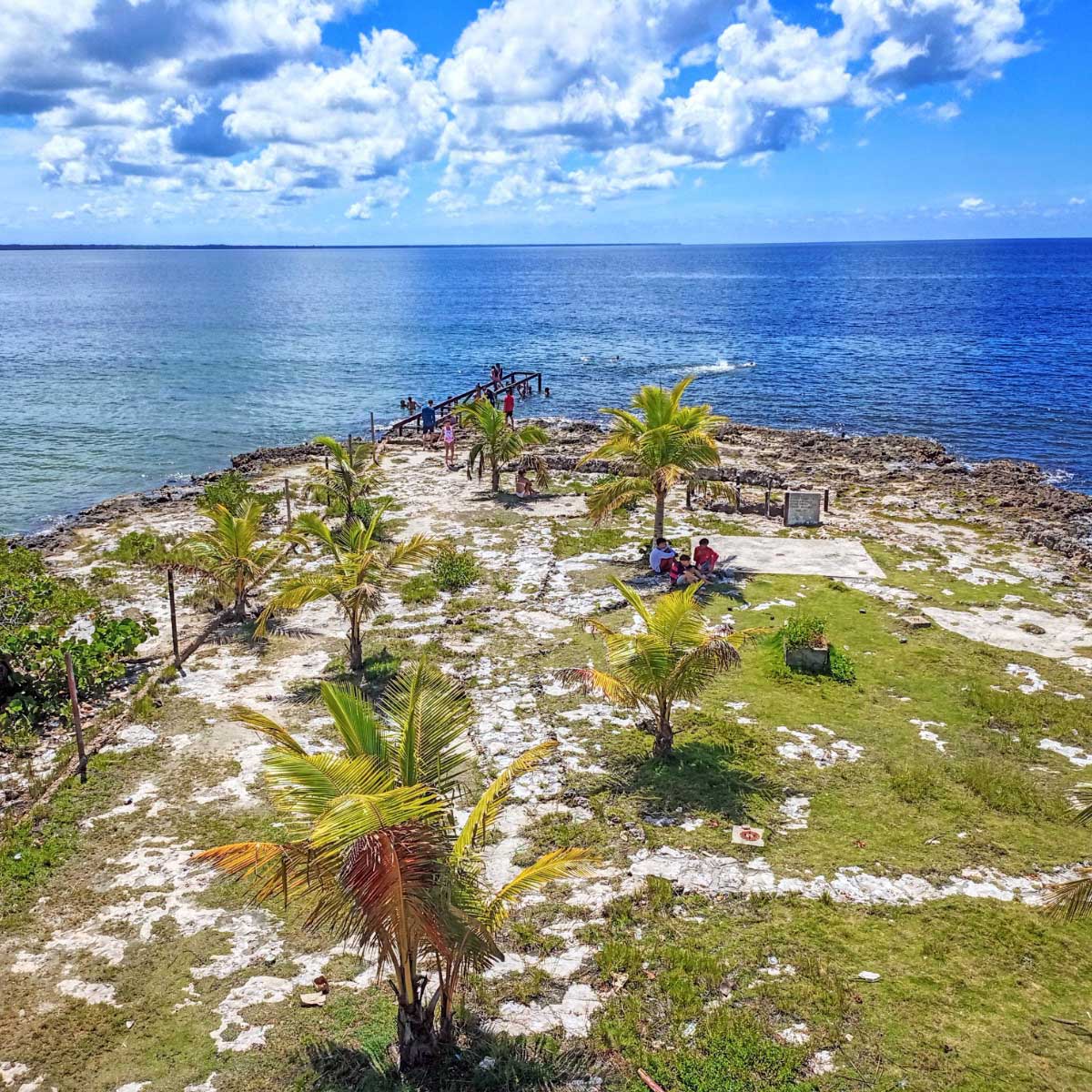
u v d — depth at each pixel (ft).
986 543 78.64
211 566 60.34
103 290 531.50
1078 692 50.08
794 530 80.43
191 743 44.86
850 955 30.68
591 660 53.78
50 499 108.17
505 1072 25.71
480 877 29.27
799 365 203.51
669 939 31.48
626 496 67.36
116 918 32.83
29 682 50.52
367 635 58.34
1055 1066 26.08
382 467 109.81
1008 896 33.81
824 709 48.06
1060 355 208.64
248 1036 27.45
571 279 645.51
